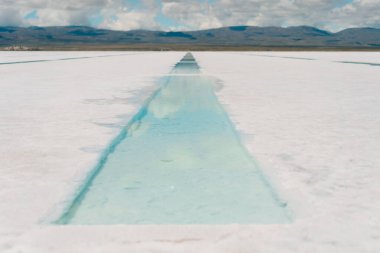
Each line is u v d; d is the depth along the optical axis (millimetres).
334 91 12547
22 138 6164
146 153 5645
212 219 3477
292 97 11086
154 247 2883
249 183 4371
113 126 7230
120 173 4754
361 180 4266
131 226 3279
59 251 2818
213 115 8805
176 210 3676
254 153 5344
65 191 4016
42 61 34844
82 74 19797
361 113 8391
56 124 7289
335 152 5352
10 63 30891
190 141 6367
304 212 3479
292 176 4426
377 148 5539
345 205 3613
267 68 25656
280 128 6887
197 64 30766
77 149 5613
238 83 15492
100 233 3133
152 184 4398
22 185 4164
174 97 11664
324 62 34281
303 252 2797
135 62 33594
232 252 2797
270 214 3541
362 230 3123
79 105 9625
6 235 3072
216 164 5113
